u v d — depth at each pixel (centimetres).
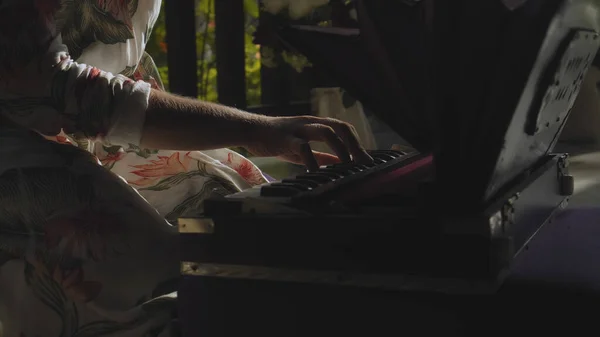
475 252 89
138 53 153
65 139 148
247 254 102
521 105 93
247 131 123
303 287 100
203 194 164
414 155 146
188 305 109
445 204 96
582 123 301
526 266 106
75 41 137
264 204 100
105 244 116
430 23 90
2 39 116
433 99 94
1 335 118
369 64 101
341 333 99
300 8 303
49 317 117
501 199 101
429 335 95
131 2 147
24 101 119
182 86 323
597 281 99
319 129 123
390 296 96
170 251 121
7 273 118
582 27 101
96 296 116
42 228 116
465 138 94
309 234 97
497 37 87
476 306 93
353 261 95
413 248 92
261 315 104
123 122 119
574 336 92
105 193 119
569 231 130
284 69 364
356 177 114
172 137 122
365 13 97
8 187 117
